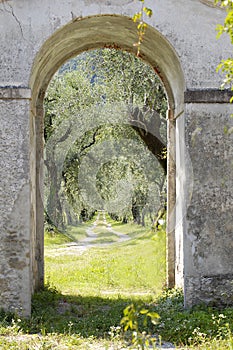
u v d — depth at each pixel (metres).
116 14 7.54
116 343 6.12
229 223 7.53
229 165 7.56
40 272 9.65
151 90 14.67
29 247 7.27
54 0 7.48
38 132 9.60
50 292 9.45
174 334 6.46
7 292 7.23
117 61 15.13
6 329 6.55
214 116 7.58
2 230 7.27
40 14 7.46
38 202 9.62
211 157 7.55
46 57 8.52
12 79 7.38
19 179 7.32
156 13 7.60
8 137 7.34
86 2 7.51
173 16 7.62
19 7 7.44
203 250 7.50
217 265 7.50
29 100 7.36
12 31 7.42
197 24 7.64
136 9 7.57
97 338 6.48
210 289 7.46
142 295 9.51
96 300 9.08
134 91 14.99
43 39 7.44
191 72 7.62
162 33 7.60
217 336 6.21
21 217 7.29
